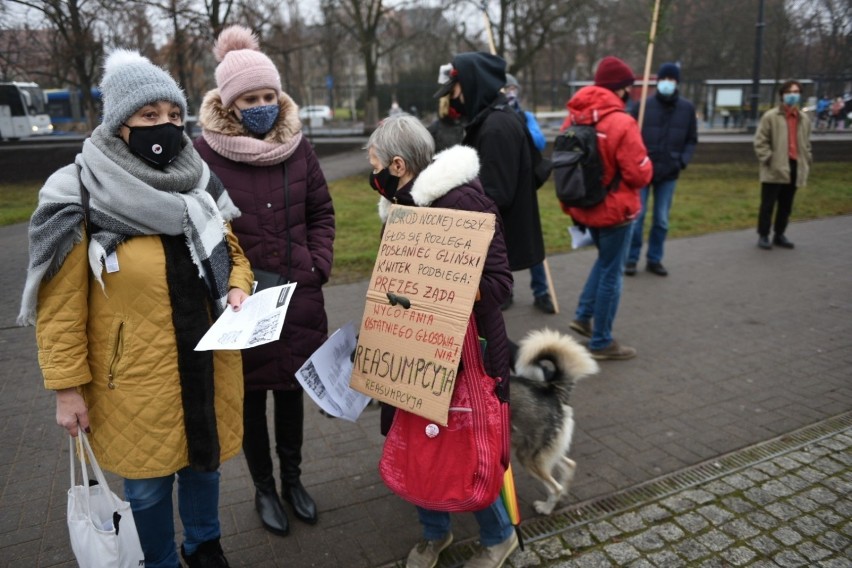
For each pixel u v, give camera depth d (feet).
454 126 15.75
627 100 15.53
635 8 113.91
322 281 9.39
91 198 6.37
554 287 21.47
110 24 59.57
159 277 6.67
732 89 115.34
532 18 88.33
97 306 6.63
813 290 20.70
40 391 14.03
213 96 8.76
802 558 8.78
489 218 6.77
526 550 9.11
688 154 22.00
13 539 9.27
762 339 16.69
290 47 76.43
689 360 15.46
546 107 134.62
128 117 6.52
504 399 7.38
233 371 7.64
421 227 7.22
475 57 12.10
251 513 9.95
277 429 9.69
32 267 6.13
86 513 6.58
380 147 7.70
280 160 8.76
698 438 11.97
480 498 7.14
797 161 24.98
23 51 66.49
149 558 7.54
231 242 7.90
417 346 7.05
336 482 10.77
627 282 22.03
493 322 7.29
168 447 6.97
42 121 94.32
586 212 14.60
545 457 9.60
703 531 9.41
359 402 8.13
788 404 13.20
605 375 14.73
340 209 36.45
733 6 125.59
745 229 30.09
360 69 208.85
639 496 10.29
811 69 128.88
